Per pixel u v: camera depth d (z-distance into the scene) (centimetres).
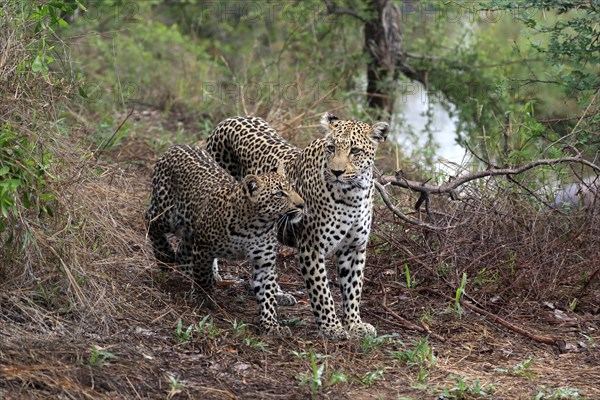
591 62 1360
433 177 1527
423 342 982
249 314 1098
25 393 756
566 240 1259
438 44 2128
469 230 1217
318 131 1730
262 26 2488
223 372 890
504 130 1450
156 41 2269
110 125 1666
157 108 1997
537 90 1839
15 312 901
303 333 1049
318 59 2106
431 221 1238
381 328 1077
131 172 1516
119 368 839
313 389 860
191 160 1159
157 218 1179
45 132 976
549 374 955
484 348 1027
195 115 1958
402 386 905
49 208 926
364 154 997
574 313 1144
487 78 2016
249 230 1022
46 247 949
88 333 909
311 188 1022
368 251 1238
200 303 1086
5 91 953
